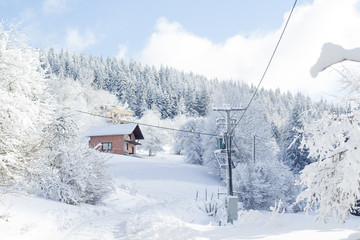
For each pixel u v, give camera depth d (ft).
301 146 17.16
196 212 72.23
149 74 508.12
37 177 38.22
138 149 304.30
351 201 17.26
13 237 28.55
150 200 97.14
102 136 211.61
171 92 454.81
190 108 423.23
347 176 12.28
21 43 35.27
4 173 31.78
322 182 18.42
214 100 165.27
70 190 57.93
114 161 168.04
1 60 31.55
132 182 132.36
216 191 131.03
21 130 31.14
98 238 33.32
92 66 454.40
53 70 400.88
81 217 48.29
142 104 416.26
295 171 174.91
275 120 312.91
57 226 39.60
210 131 158.71
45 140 36.70
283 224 24.57
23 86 32.78
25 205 43.93
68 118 60.49
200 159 196.75
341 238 16.47
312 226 22.74
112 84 441.68
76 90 294.87
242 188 101.19
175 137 271.49
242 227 25.98
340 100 16.60
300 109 197.06
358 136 12.64
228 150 75.97
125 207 73.10
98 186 66.64
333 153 16.55
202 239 22.27
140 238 29.40
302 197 19.35
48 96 53.47
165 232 28.96
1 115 29.73
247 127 149.07
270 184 101.76
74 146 63.93
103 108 273.75
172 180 141.59
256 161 114.42
